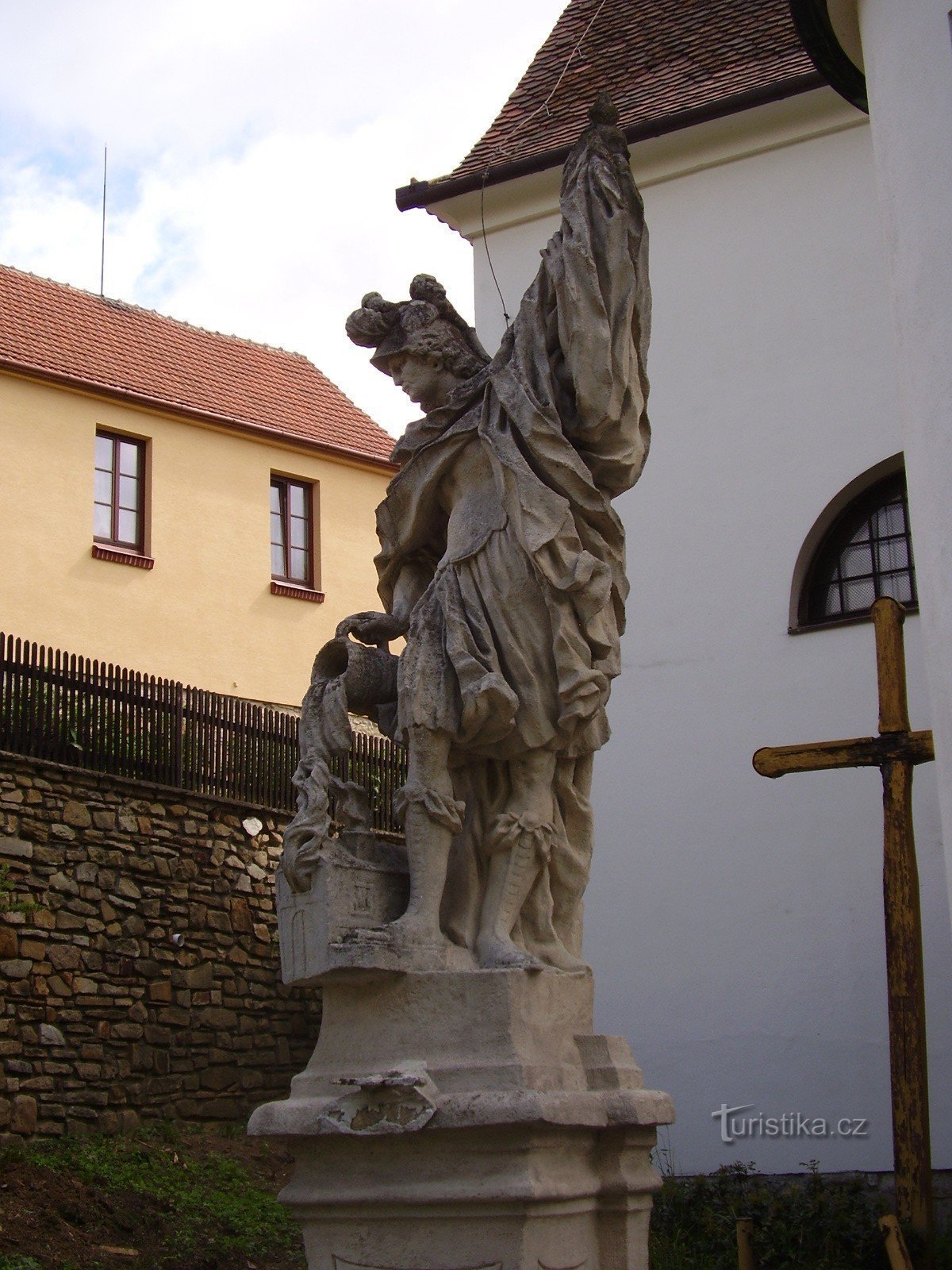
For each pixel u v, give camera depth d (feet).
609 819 40.52
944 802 24.07
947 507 23.94
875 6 27.78
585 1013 16.98
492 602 17.33
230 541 79.36
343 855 16.46
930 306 24.79
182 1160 40.75
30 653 45.98
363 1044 16.12
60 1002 42.57
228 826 48.91
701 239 43.65
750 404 41.81
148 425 77.87
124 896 45.29
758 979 37.91
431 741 16.93
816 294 41.75
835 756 29.91
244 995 47.52
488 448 17.72
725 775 39.58
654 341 43.47
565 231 17.93
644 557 42.04
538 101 50.08
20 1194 35.55
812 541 40.24
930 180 25.18
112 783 46.06
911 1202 27.48
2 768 43.57
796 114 42.78
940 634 24.20
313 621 81.51
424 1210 15.39
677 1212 32.48
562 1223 15.69
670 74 47.88
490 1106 15.06
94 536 74.59
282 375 88.69
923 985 28.45
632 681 41.24
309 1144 16.01
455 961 16.42
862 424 40.29
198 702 49.78
